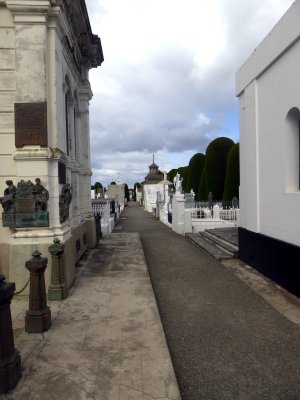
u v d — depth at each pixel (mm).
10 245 6195
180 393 3260
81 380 3363
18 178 6309
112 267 8422
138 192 71938
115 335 4426
